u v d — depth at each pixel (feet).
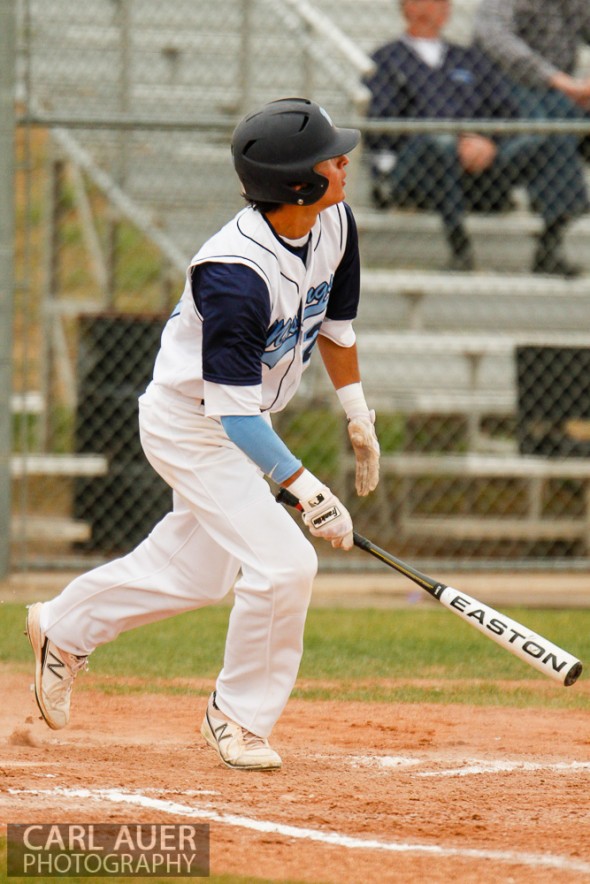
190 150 118.21
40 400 121.60
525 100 105.81
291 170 39.09
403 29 129.49
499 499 121.19
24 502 90.79
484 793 40.83
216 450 41.52
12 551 95.81
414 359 113.39
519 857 33.45
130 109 113.80
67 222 151.02
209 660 66.80
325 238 41.93
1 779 40.57
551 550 110.11
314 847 34.04
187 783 40.78
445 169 108.06
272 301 39.99
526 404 106.73
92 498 101.30
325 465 118.32
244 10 112.27
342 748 48.16
